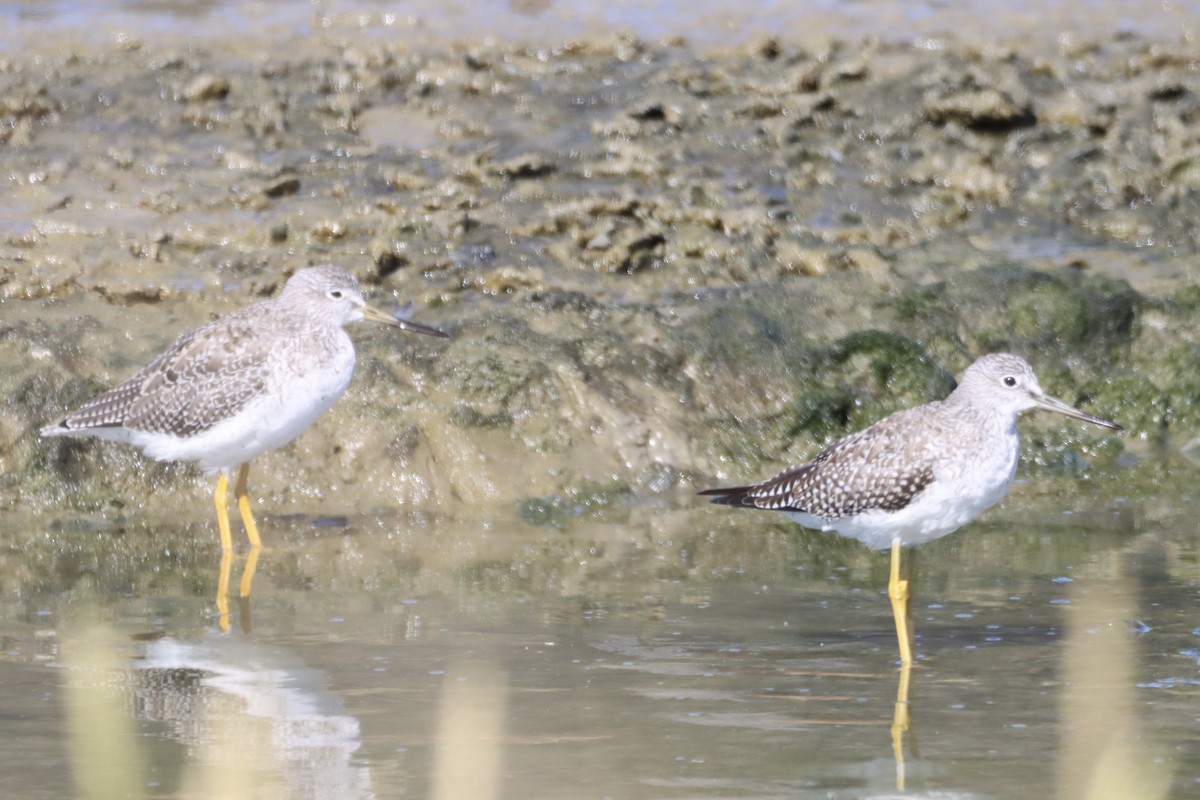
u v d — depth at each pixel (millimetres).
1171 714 9859
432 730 9625
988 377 11789
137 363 15492
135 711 9906
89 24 22656
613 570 13008
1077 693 10227
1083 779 8922
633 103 20109
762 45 21719
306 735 9523
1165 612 11773
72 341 15625
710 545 13758
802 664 10789
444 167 18922
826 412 15875
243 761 9133
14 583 12609
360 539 13898
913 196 18969
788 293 17141
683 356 16031
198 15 23250
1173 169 19359
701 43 22578
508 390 15438
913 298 17078
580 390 15523
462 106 20219
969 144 19797
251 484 14812
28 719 9758
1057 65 21219
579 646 11125
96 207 17781
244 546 13711
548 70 21094
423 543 13781
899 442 11734
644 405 15609
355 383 15344
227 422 13578
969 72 20562
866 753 9289
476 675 10523
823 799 8664
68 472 14727
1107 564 12977
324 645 11148
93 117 19594
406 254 17281
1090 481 15445
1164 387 16828
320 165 18859
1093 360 16984
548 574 12898
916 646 11148
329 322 13984
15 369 15188
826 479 12008
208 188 18156
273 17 23250
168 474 14875
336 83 20531
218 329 13891
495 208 18172
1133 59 21484
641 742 9422
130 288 16375
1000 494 11953
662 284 17281
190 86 19938
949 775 9008
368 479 14898
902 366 16297
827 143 19719
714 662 10820
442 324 16219
